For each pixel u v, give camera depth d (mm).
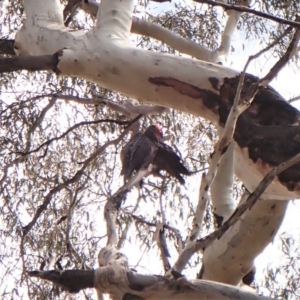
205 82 4613
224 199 5164
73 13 6922
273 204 5141
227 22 6527
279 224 5363
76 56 4824
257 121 4391
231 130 3408
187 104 4719
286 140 4203
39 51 5172
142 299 3076
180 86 4676
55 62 4816
